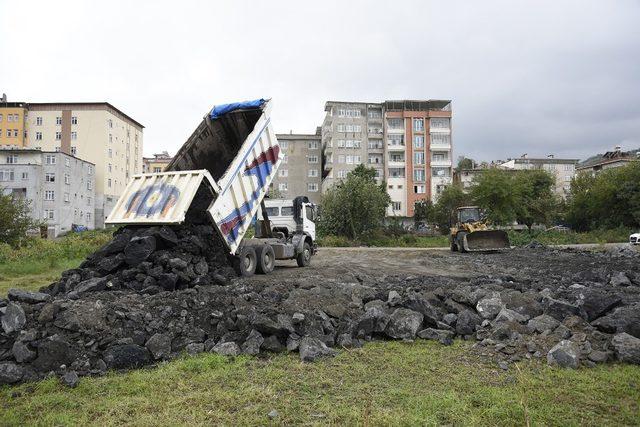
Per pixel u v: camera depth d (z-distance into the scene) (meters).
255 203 11.08
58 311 5.47
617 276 9.73
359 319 6.32
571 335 5.74
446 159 66.62
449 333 6.15
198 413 3.83
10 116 65.00
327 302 6.83
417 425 3.55
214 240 9.66
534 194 45.19
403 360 5.28
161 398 4.18
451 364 5.15
